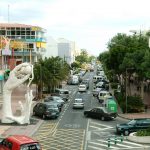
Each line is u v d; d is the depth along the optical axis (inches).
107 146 1429.6
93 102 2819.9
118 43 3043.8
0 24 4244.6
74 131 1732.3
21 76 1863.9
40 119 2058.3
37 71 2842.0
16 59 3878.0
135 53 2529.5
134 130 1660.9
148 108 2463.1
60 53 7062.0
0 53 3181.6
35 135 1632.6
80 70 6963.6
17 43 3703.3
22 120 1871.3
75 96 3206.2
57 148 1392.7
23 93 3122.5
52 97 2628.0
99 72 5930.1
